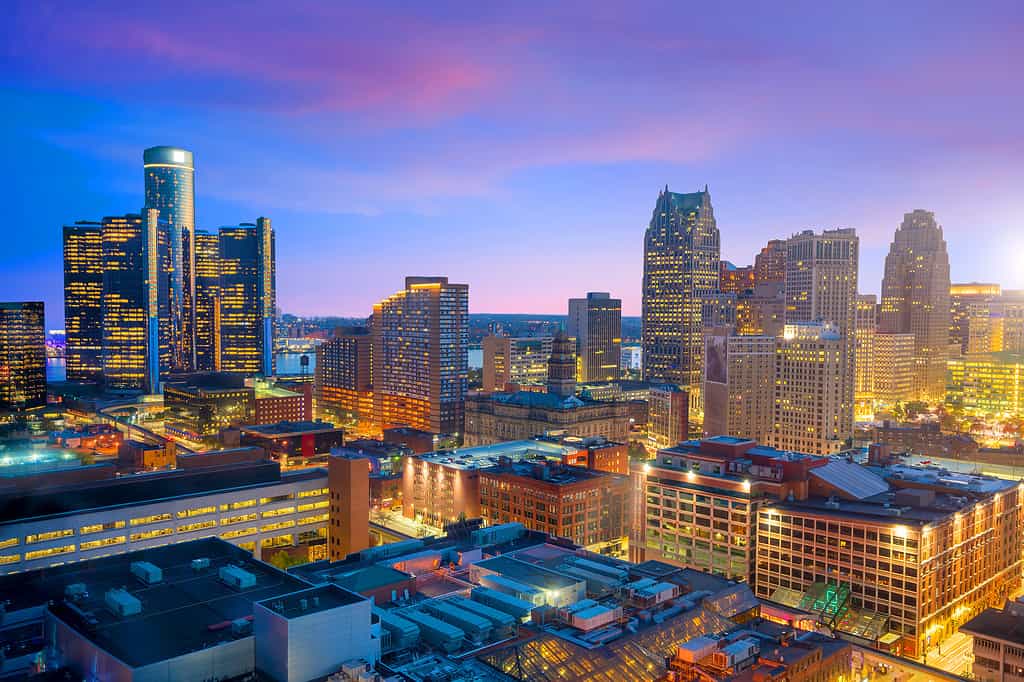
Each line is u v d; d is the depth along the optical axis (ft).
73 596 420.77
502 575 538.06
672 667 431.02
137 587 445.37
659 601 504.02
